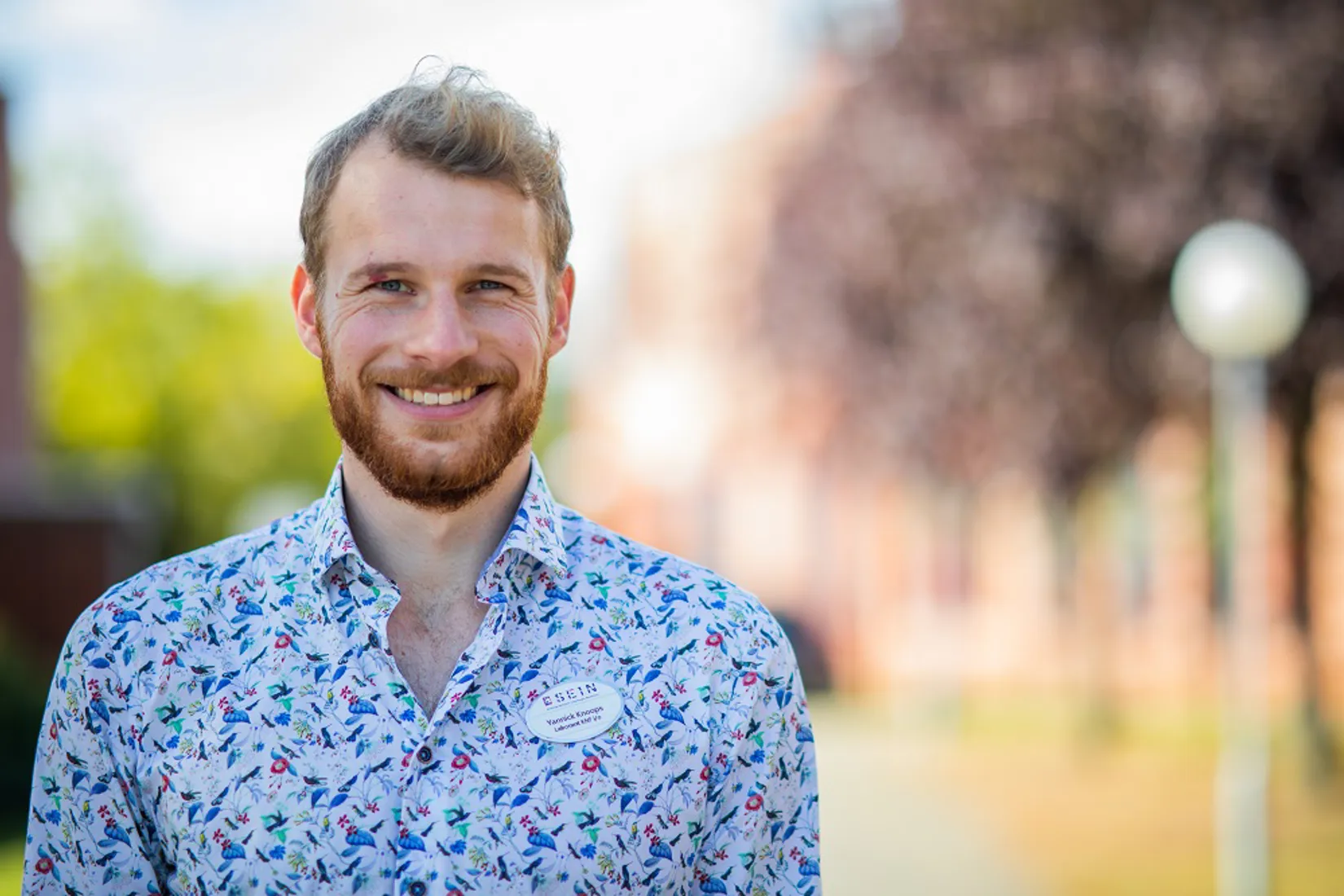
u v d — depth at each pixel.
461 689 2.21
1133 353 11.73
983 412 12.95
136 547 19.06
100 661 2.21
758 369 16.62
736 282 19.70
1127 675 19.17
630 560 2.38
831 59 14.23
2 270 18.36
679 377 27.09
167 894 2.25
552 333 2.41
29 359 19.91
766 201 17.83
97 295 37.91
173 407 37.91
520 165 2.26
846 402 14.96
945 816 10.93
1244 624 7.42
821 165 14.30
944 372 12.73
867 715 20.06
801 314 14.98
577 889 2.19
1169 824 10.41
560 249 2.36
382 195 2.22
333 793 2.17
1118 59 10.84
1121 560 19.28
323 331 2.30
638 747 2.25
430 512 2.28
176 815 2.17
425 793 2.17
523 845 2.18
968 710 19.77
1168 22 10.76
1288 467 11.78
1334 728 15.53
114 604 2.25
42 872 2.22
